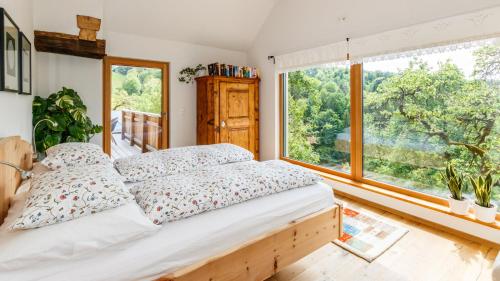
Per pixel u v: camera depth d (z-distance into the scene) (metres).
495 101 2.22
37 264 0.97
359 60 3.04
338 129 3.54
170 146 4.15
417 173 2.77
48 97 2.95
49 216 1.05
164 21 3.74
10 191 1.51
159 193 1.44
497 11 2.06
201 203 1.42
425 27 2.47
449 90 2.49
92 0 3.11
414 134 2.77
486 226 2.16
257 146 4.49
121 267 1.08
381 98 3.04
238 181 1.69
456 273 1.84
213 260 1.26
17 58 1.92
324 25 3.44
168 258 1.18
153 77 3.98
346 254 2.05
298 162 4.11
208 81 3.96
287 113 4.28
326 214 1.84
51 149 2.15
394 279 1.78
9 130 1.80
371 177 3.20
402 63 2.82
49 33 2.65
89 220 1.11
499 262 1.15
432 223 2.49
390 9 2.75
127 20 3.55
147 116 3.96
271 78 4.30
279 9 4.08
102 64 3.39
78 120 2.80
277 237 1.54
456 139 2.47
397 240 2.25
